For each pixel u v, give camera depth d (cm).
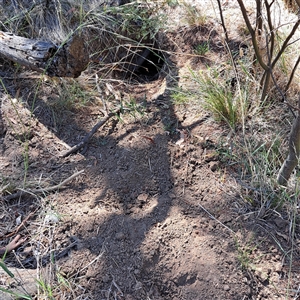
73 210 224
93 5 321
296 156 209
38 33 310
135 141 258
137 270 199
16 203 230
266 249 207
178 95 279
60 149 258
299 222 218
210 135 261
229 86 278
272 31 235
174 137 262
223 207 224
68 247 207
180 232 211
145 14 333
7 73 300
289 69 282
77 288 193
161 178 240
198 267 198
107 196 231
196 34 331
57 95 287
